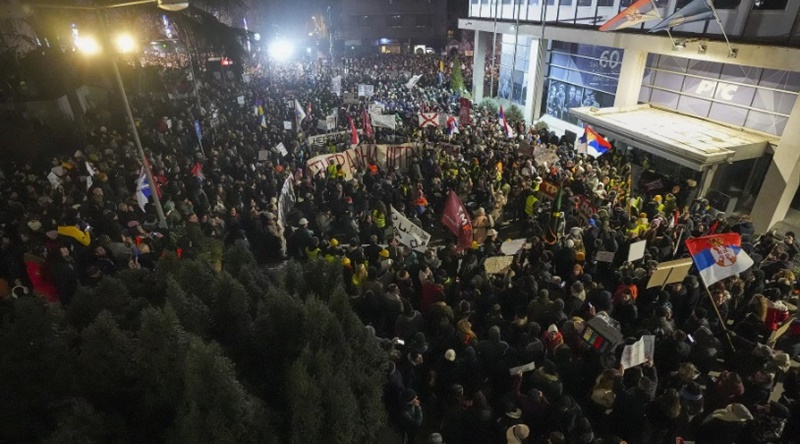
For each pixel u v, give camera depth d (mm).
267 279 6160
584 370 7141
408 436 6516
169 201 12062
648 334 7133
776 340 8195
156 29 30516
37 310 3998
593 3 22781
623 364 6422
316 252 9391
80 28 22734
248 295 5344
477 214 11648
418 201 13359
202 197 12414
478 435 6020
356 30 69062
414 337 6957
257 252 11828
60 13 21922
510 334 7680
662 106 19953
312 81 36750
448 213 10102
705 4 14797
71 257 9094
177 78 27984
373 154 16766
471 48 51656
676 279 8602
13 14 21531
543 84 28266
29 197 12617
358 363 4797
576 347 7215
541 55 27375
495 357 6938
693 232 11109
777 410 5832
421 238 9938
